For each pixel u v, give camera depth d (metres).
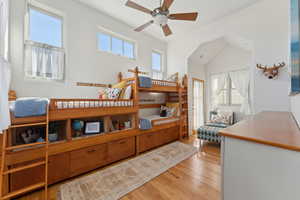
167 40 4.64
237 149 0.83
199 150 3.16
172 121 3.78
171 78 4.32
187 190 1.79
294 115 1.42
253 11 2.89
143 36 4.10
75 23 2.77
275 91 2.62
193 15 2.00
